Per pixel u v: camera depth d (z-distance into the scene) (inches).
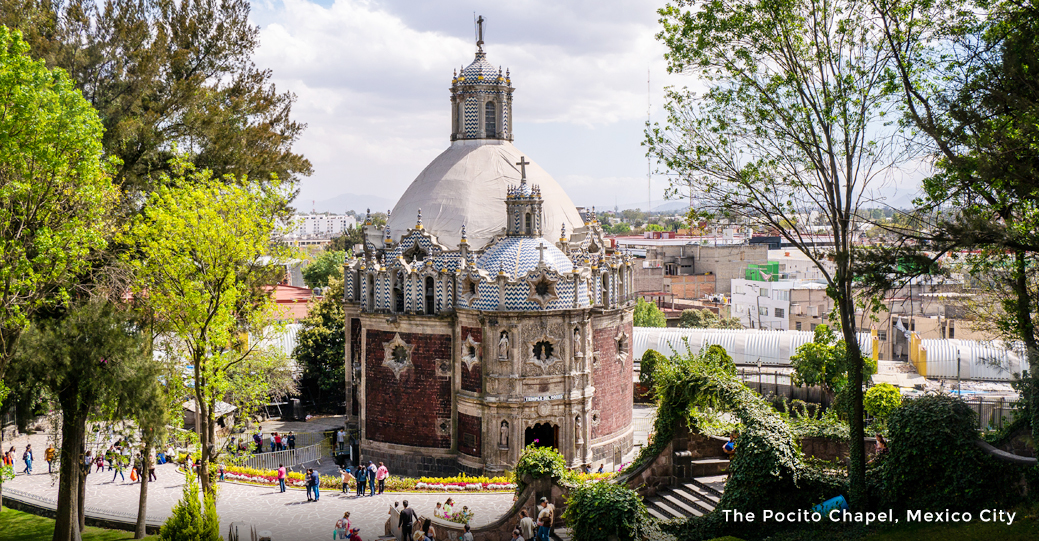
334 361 3400.6
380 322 2481.5
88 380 1577.3
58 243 1467.8
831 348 2815.0
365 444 2522.1
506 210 2603.3
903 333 4276.6
